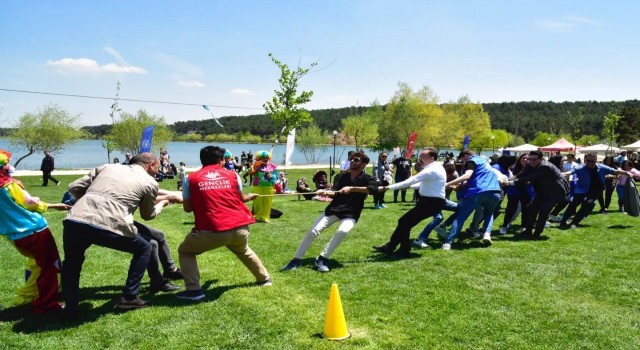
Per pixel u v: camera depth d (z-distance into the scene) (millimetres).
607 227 9656
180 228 9305
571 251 7332
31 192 17984
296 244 7883
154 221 10141
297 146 58312
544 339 4059
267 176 10133
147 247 4840
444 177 6797
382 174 14391
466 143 19312
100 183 4629
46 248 4645
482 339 4051
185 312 4641
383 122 61875
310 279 5789
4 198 4461
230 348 3873
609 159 12188
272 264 6535
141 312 4645
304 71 24547
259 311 4656
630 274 6043
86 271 6113
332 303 4090
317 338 4051
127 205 4613
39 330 4219
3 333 4152
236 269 6219
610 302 5020
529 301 5008
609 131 64438
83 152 76750
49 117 39969
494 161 11750
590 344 3957
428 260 6742
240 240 5117
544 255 7062
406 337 4086
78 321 4426
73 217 4410
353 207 6312
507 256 6996
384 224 9953
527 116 130500
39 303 4570
